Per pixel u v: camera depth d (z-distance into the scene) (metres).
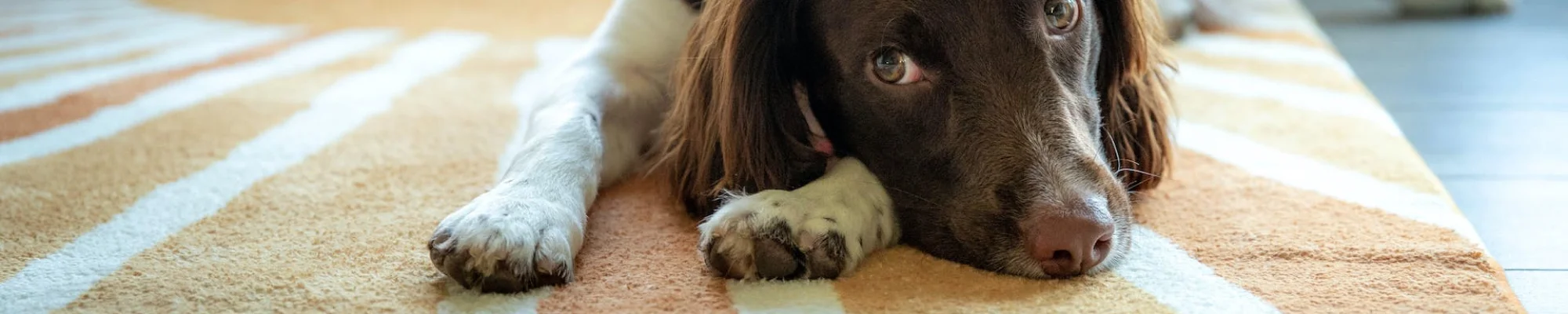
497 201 0.35
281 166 0.49
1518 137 0.56
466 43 0.91
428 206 0.43
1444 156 0.53
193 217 0.41
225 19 1.13
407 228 0.40
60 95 0.67
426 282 0.34
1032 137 0.34
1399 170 0.45
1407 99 0.67
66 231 0.40
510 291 0.33
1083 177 0.34
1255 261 0.35
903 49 0.35
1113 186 0.35
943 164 0.36
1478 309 0.30
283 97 0.67
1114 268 0.34
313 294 0.33
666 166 0.43
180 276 0.35
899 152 0.37
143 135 0.56
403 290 0.33
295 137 0.55
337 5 1.19
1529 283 0.35
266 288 0.33
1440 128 0.59
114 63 0.82
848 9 0.37
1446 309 0.30
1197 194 0.43
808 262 0.34
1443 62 0.79
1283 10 0.98
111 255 0.37
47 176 0.48
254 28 1.05
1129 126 0.44
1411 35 0.92
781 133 0.40
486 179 0.47
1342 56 0.83
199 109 0.63
